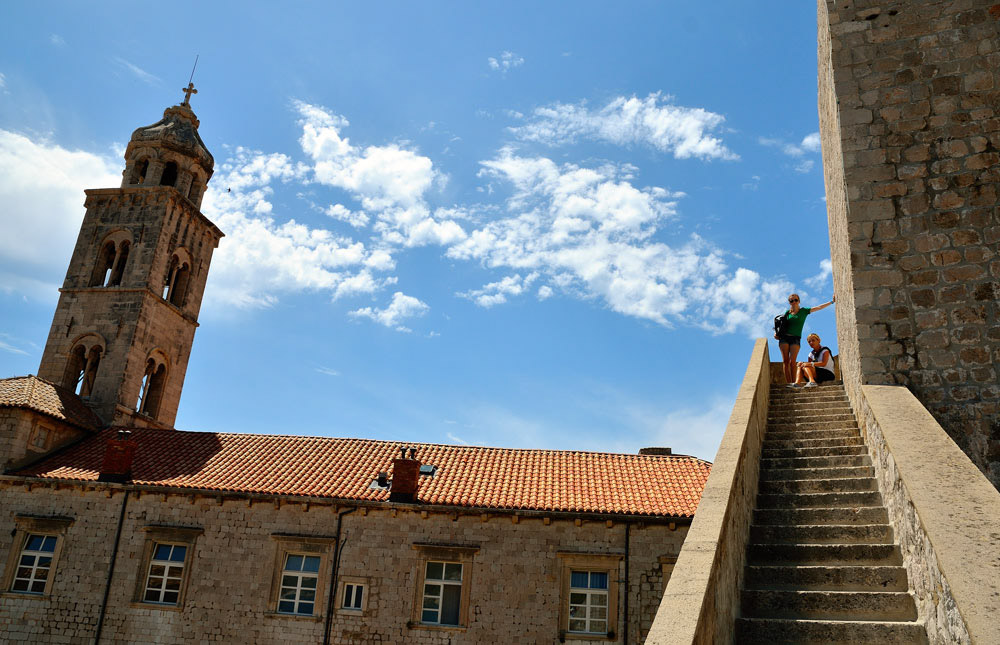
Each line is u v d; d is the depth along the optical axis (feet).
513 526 77.36
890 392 33.53
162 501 82.23
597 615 74.02
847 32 41.22
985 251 35.99
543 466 90.12
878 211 38.24
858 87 40.19
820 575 26.50
